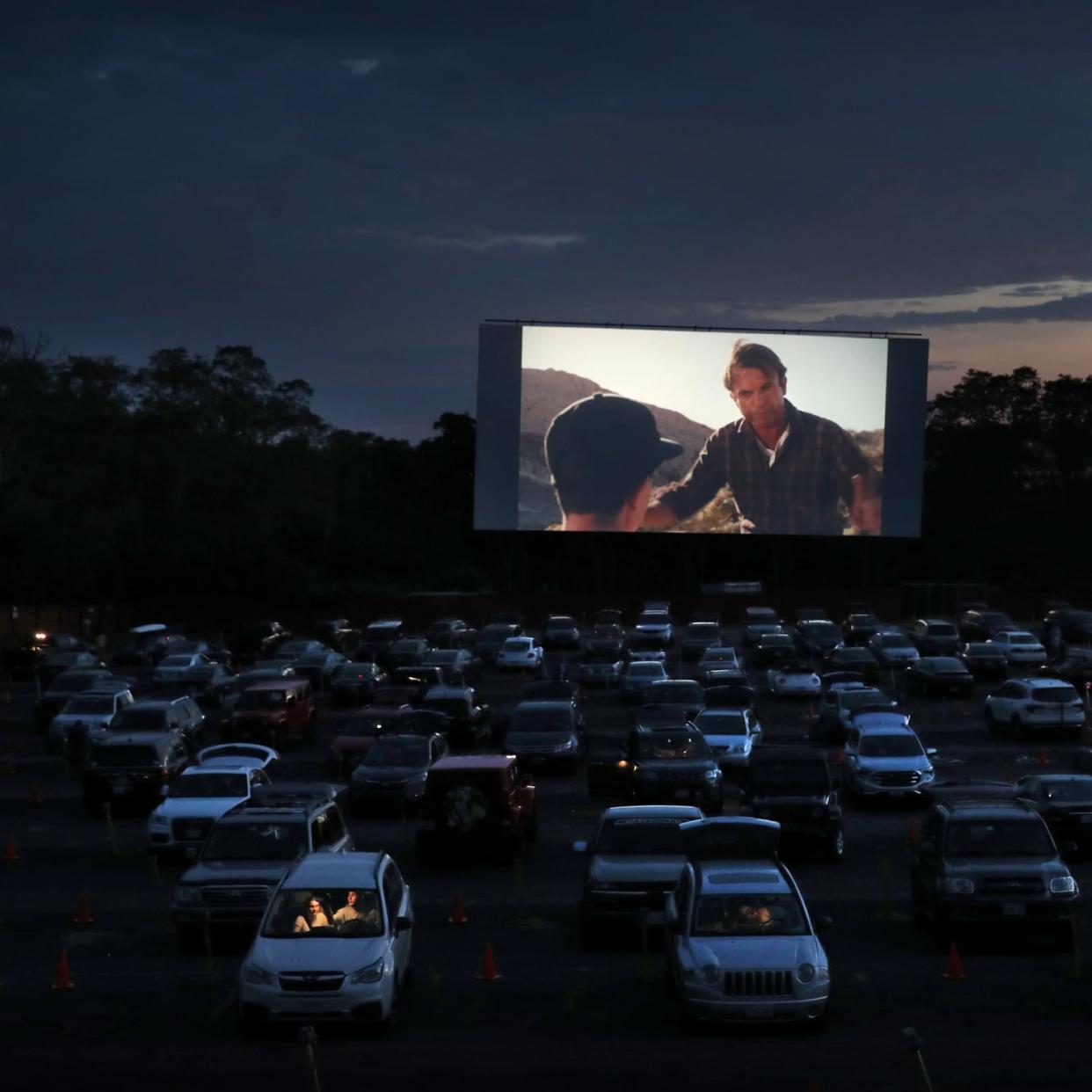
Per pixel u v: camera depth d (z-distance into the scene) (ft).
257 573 299.17
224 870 66.85
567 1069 48.91
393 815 105.70
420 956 65.77
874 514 218.18
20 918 74.90
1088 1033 52.47
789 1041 52.06
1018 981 60.03
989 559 359.25
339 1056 50.62
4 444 276.62
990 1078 47.42
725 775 117.60
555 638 238.89
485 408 216.13
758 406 217.56
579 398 215.92
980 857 65.21
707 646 214.07
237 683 162.50
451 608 286.25
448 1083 47.42
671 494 216.95
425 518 372.99
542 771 121.49
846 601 286.25
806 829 86.43
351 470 361.10
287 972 51.75
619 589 347.97
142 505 286.46
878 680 185.37
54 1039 53.16
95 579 286.66
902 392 218.18
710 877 56.08
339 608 285.84
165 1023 55.16
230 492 291.99
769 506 217.36
